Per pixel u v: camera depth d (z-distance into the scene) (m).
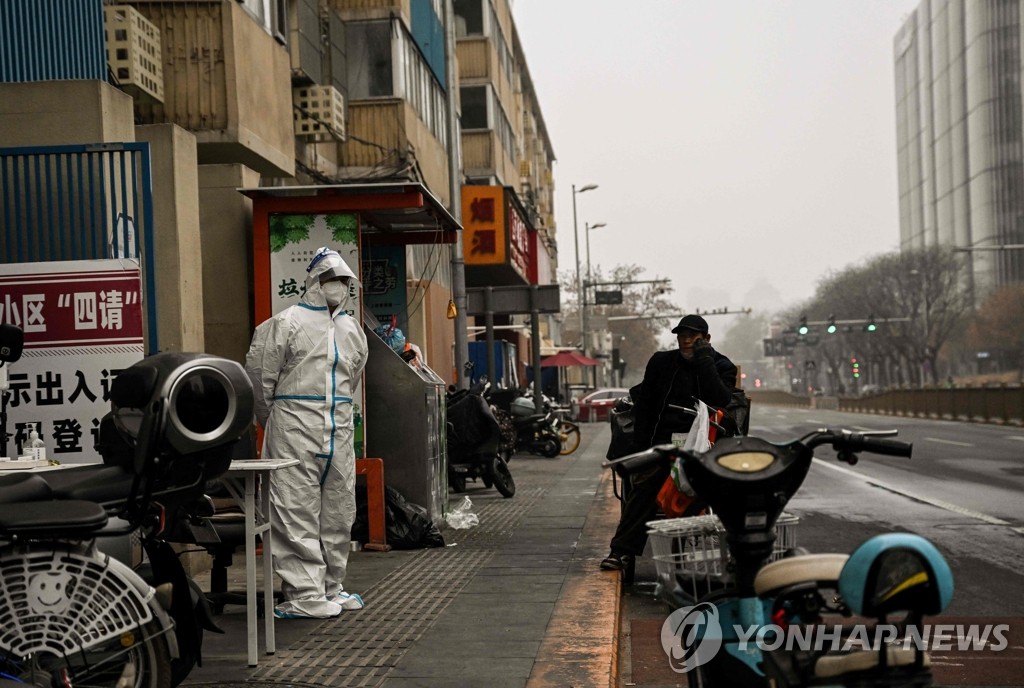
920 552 2.62
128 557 5.08
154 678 3.67
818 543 10.05
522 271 28.44
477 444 14.51
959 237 149.88
